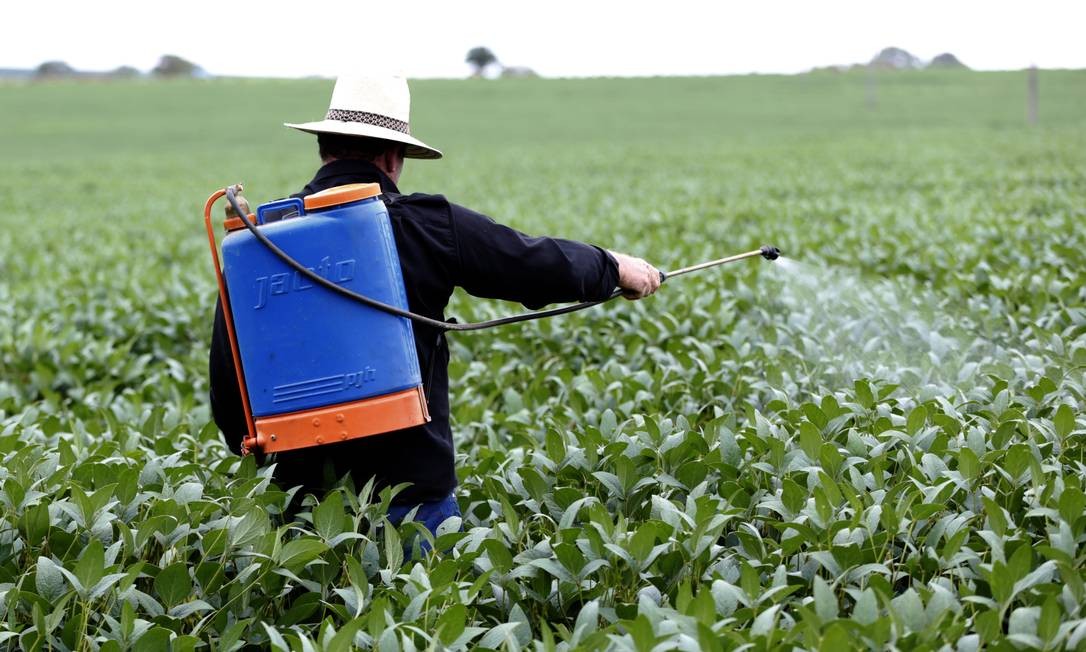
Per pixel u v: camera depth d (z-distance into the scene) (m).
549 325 8.02
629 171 32.41
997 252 10.27
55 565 3.51
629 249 13.38
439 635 3.07
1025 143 32.84
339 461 4.01
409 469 3.98
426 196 3.87
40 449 4.86
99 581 3.35
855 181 23.89
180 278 12.87
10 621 3.43
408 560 3.99
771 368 5.56
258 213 3.72
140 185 35.16
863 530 3.54
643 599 3.04
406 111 4.05
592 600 3.38
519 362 7.73
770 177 26.73
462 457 5.38
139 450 4.84
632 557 3.41
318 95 79.00
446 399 4.11
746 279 9.23
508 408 5.95
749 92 76.38
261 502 3.88
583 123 62.38
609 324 8.31
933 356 5.46
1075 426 4.25
